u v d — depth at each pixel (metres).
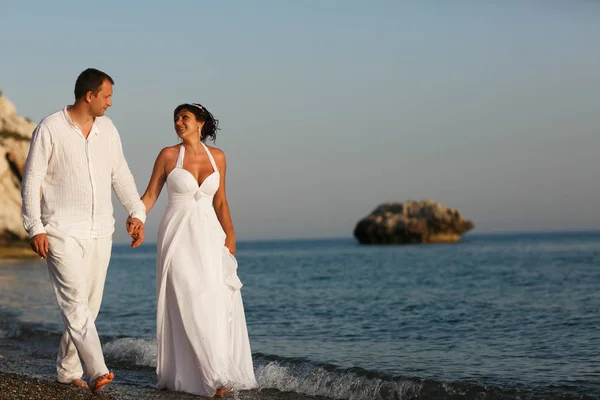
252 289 20.95
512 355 7.90
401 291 19.39
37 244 4.73
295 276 28.80
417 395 5.75
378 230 93.38
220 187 5.81
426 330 10.44
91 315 5.08
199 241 5.41
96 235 4.98
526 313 12.59
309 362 6.89
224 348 5.29
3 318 11.84
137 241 5.22
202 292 5.29
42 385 5.16
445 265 36.28
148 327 10.95
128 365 7.11
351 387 5.96
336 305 15.05
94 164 4.97
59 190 4.89
